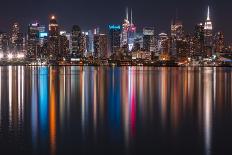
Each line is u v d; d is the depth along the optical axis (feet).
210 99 340.80
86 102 317.22
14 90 441.68
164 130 194.80
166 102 315.99
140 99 340.59
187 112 256.93
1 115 244.22
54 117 236.43
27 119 228.02
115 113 252.83
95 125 208.23
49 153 153.99
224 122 216.74
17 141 171.12
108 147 162.40
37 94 392.27
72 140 173.78
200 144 166.50
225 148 160.45
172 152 155.63
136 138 177.68
